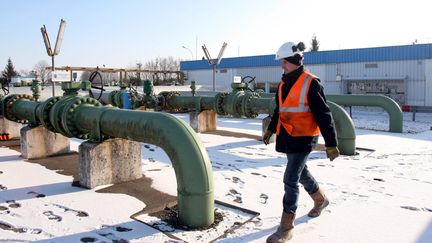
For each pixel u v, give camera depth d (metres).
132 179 4.83
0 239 3.11
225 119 13.21
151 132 3.65
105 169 4.58
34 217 3.60
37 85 7.61
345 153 6.53
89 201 4.04
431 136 9.15
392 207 3.92
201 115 9.34
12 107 7.27
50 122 5.43
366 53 22.12
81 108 4.91
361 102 10.68
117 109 4.43
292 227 3.09
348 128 6.47
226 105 8.55
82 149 4.53
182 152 3.35
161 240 3.09
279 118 3.12
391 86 21.48
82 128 4.90
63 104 5.12
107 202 4.00
